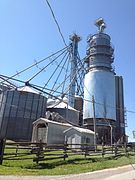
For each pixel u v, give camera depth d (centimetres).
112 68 7169
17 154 1683
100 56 7119
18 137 4803
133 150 3731
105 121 6231
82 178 1244
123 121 7325
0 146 1505
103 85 6650
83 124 6538
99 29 7775
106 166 1847
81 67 6888
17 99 5056
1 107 4959
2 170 1241
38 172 1306
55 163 1700
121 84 8056
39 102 5316
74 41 7406
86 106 6588
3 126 4825
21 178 1108
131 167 1967
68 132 3669
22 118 4981
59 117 4547
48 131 3491
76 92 7494
